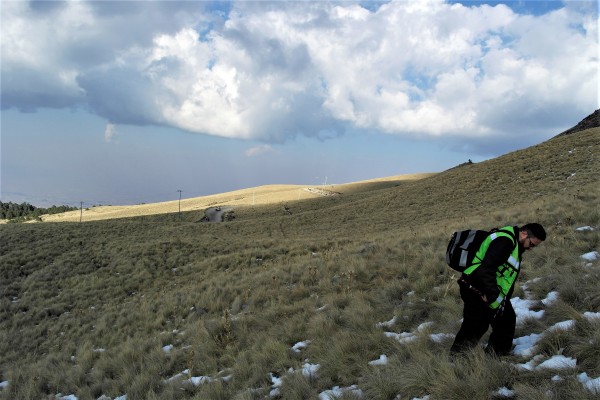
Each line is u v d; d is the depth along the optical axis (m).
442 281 9.70
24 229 43.84
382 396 5.10
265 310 11.63
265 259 25.84
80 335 17.31
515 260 4.81
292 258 23.27
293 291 12.70
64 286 26.70
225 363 8.79
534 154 50.06
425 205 46.91
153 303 18.44
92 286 25.66
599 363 4.23
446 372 4.70
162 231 48.59
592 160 38.81
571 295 6.31
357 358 6.50
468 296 5.00
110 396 8.95
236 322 11.05
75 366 12.02
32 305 23.39
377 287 10.80
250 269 21.66
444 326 6.76
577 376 4.21
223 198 175.88
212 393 7.06
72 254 33.56
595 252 8.30
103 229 46.53
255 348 8.73
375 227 40.56
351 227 44.94
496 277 4.74
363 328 7.89
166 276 26.55
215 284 18.89
